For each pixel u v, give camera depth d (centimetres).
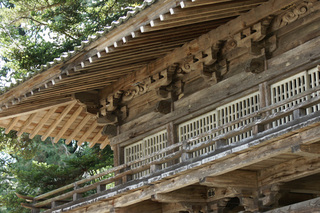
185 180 1070
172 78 1334
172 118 1324
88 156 2278
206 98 1242
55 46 2422
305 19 1045
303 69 1031
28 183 2252
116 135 1526
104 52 1202
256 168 1056
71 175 2267
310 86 1023
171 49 1312
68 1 2333
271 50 1106
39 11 2534
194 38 1259
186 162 1083
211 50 1214
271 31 1110
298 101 1038
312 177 1109
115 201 1277
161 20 1048
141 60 1352
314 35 1027
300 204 949
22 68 2348
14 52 2330
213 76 1227
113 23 1116
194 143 1258
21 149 2433
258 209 1060
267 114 1080
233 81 1181
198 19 1103
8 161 3081
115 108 1513
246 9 1122
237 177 1050
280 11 1085
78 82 1401
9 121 1579
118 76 1455
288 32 1081
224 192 1165
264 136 905
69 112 1636
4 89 1330
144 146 1429
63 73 1270
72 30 2428
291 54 1061
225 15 1132
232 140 1180
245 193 1059
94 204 1350
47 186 2270
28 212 2247
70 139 1734
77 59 1233
